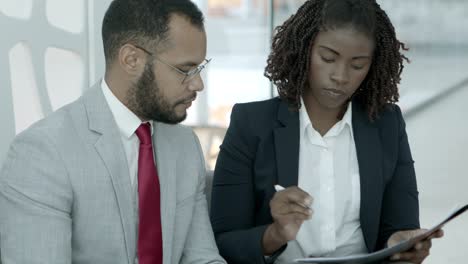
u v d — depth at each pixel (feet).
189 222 5.09
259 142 5.49
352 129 5.54
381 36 5.34
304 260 4.50
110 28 4.66
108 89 4.77
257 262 5.23
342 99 5.22
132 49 4.58
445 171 16.70
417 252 5.03
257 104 5.68
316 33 5.19
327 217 5.43
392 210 5.63
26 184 4.43
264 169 5.47
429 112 23.71
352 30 5.02
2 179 4.54
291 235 4.89
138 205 4.77
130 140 4.84
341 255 5.50
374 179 5.44
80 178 4.52
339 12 5.05
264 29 11.86
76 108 4.73
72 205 4.56
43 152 4.48
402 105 23.09
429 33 26.71
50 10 7.74
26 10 7.25
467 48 28.99
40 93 7.43
